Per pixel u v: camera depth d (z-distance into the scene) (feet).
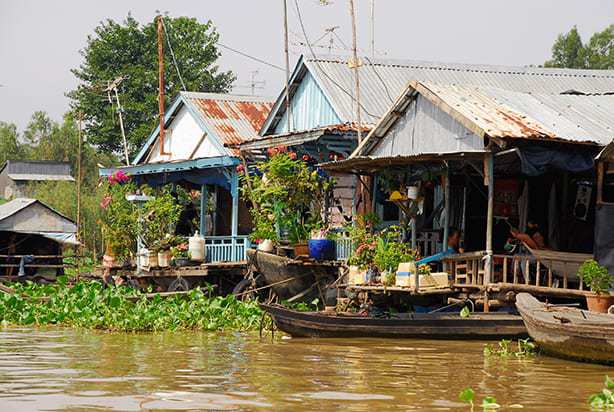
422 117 83.20
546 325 57.98
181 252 107.55
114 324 79.36
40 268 146.72
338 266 89.35
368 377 51.47
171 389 46.52
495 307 72.18
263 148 102.42
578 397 45.75
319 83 106.22
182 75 205.87
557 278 72.18
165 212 111.24
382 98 106.42
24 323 84.79
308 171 96.48
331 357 60.03
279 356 60.54
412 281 74.28
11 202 165.27
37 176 279.08
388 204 92.63
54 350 63.62
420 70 114.11
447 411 41.73
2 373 51.85
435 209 83.15
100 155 273.75
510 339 66.69
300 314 70.79
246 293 92.63
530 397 45.62
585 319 56.44
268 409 41.47
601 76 122.52
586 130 76.18
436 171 79.56
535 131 72.13
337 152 97.09
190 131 126.11
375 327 68.80
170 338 72.38
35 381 48.83
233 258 106.52
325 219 96.12
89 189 241.55
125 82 204.23
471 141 77.36
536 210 82.02
